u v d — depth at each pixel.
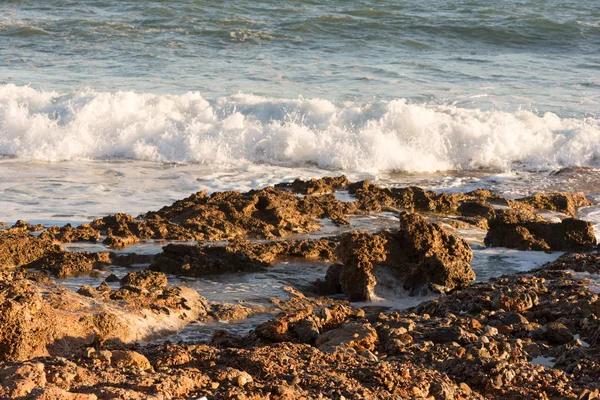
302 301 12.12
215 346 9.30
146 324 10.02
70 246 14.48
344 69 33.16
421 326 9.90
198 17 41.00
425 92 29.75
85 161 22.78
